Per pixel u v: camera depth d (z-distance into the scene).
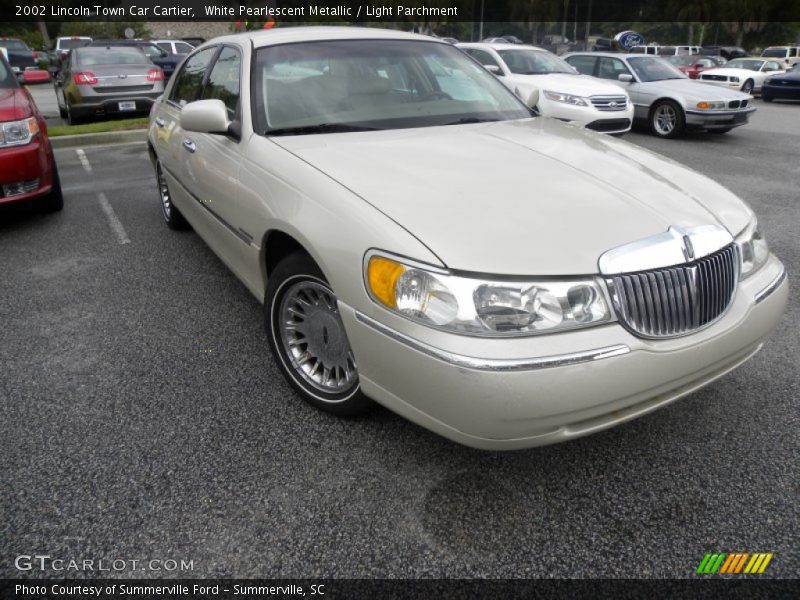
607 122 9.73
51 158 5.48
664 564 2.00
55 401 2.83
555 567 1.99
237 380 3.01
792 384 2.98
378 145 2.84
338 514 2.19
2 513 2.18
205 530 2.12
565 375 1.92
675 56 25.59
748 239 2.46
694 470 2.41
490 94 3.68
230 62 3.61
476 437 2.00
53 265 4.49
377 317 2.12
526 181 2.46
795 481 2.35
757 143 10.48
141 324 3.59
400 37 3.79
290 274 2.63
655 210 2.29
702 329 2.21
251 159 2.94
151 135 4.99
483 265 1.97
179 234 5.19
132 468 2.40
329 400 2.67
